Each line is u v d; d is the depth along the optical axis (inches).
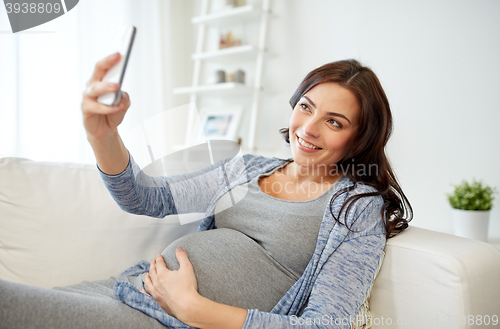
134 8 102.8
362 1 92.2
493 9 75.9
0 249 34.4
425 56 84.0
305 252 32.6
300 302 29.9
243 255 31.7
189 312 25.5
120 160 30.2
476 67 78.2
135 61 104.6
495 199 76.8
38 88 78.3
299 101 35.1
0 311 21.4
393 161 88.7
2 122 72.4
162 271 28.8
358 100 33.4
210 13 116.3
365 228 31.1
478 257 29.2
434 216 84.3
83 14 88.0
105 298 27.0
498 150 76.6
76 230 37.0
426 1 83.4
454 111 81.1
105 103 22.3
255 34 110.1
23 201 35.7
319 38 99.7
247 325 25.0
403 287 30.3
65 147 83.0
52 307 22.8
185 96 121.6
